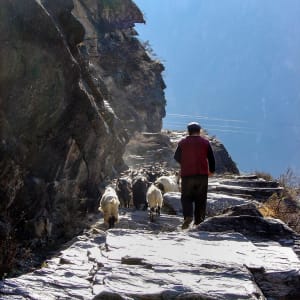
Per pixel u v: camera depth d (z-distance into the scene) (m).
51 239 13.86
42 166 14.28
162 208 15.61
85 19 37.00
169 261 5.41
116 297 4.20
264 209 11.70
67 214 14.97
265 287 5.09
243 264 5.44
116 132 21.38
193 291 4.41
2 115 12.51
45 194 14.16
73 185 16.06
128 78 39.09
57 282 4.77
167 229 12.06
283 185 18.73
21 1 12.62
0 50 12.26
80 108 15.58
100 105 19.36
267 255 5.92
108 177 19.52
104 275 4.90
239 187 16.95
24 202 13.27
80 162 16.41
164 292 4.34
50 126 14.34
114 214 13.67
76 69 14.91
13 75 12.68
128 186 17.25
